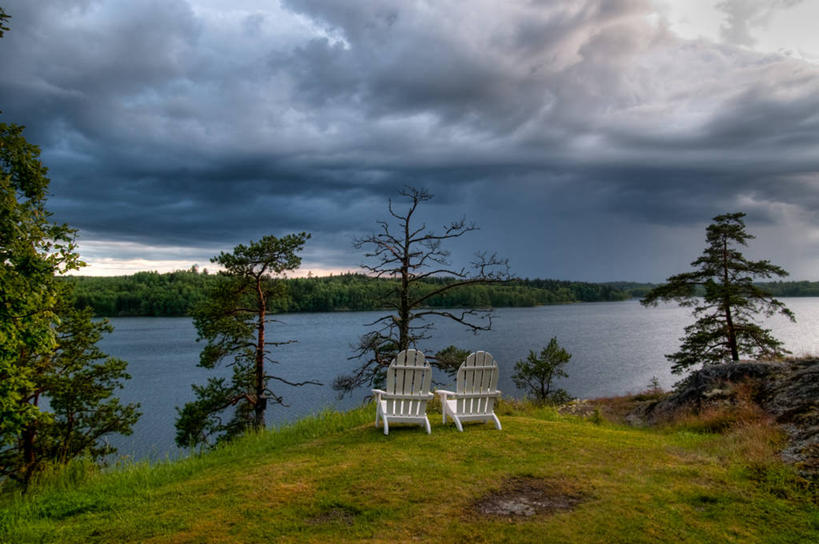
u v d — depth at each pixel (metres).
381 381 17.88
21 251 7.74
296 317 135.88
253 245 17.39
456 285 18.09
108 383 17.50
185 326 114.12
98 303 114.94
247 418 18.78
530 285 177.88
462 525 3.66
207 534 3.67
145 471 5.86
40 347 8.08
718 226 20.64
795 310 158.12
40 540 3.82
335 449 6.11
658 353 72.44
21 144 8.33
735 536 3.41
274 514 3.99
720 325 20.28
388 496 4.28
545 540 3.38
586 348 78.31
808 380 7.93
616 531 3.49
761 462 4.76
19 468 13.92
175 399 42.22
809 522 3.57
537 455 5.51
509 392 42.56
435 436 6.57
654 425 10.55
